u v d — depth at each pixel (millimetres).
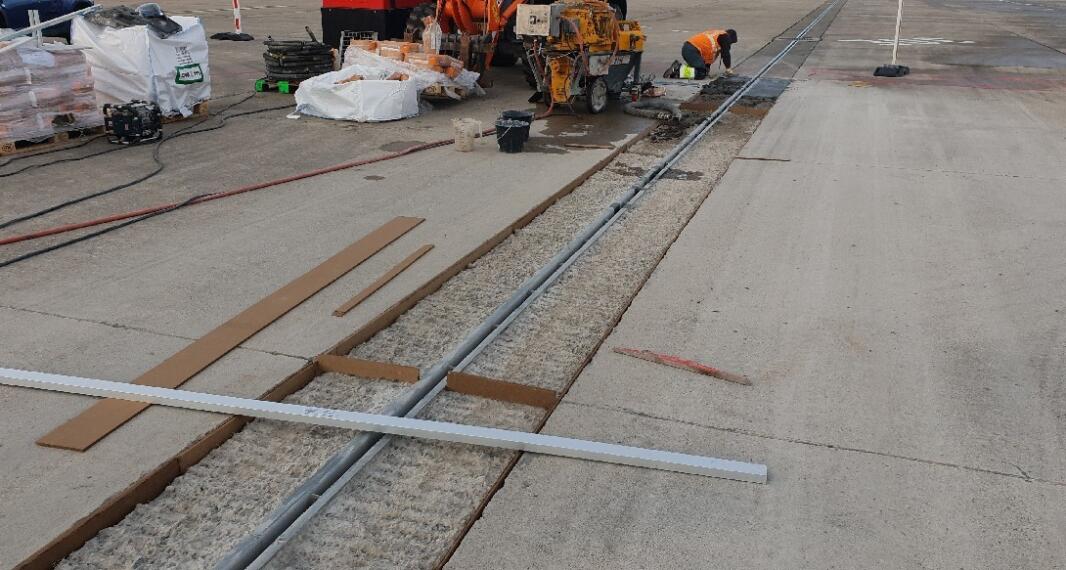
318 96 9398
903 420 3477
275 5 25453
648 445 3273
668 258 5316
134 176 6941
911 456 3223
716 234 5789
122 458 3127
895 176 7363
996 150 8414
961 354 4070
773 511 2896
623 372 3854
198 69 9227
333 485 2982
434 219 5996
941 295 4781
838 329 4332
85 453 3148
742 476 3055
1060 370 3906
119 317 4289
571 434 3336
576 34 9219
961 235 5805
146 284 4715
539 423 3406
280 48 10812
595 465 3152
